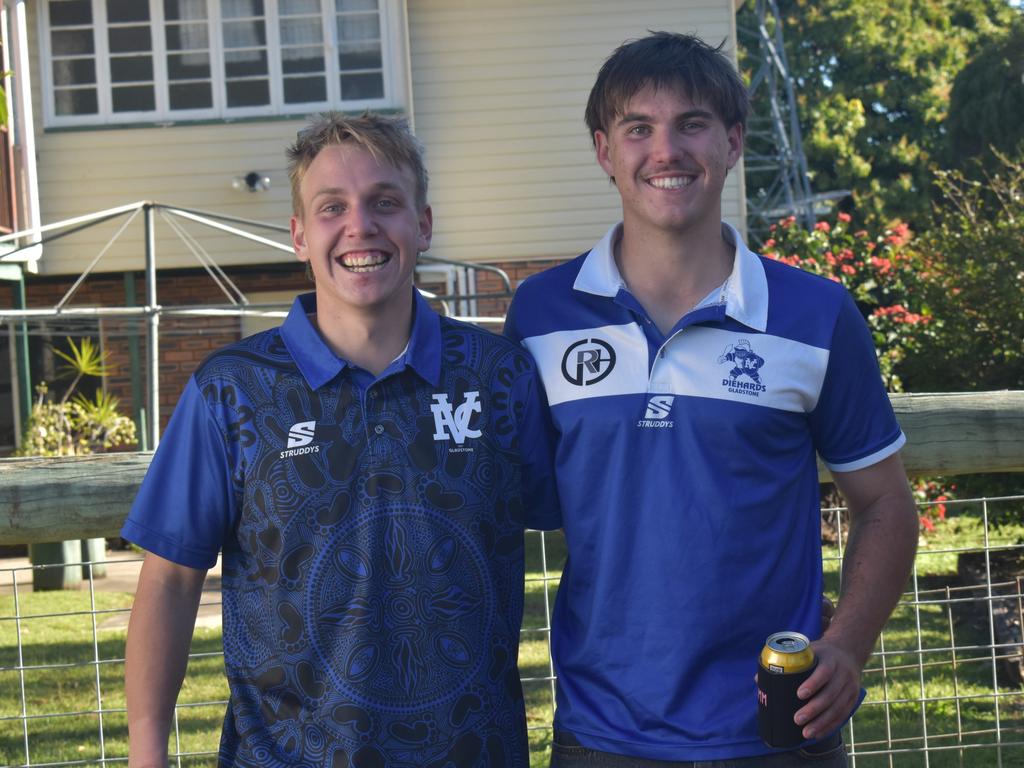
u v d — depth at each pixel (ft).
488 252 42.27
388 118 7.91
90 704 20.35
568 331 8.14
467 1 42.01
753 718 7.66
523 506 7.93
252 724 7.45
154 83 40.78
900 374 28.86
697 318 7.89
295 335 7.73
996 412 10.29
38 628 26.55
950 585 25.14
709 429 7.79
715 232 8.20
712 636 7.69
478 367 7.86
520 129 42.22
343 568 7.36
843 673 7.34
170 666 7.58
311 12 41.01
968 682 19.22
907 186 95.30
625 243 8.36
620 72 8.07
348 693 7.27
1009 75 78.48
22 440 37.32
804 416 8.07
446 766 7.31
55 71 40.63
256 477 7.49
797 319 7.97
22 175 37.91
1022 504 22.49
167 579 7.68
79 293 42.63
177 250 40.83
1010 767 15.56
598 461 7.93
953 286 25.77
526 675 19.93
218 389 7.62
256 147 40.88
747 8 97.04
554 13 42.06
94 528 9.20
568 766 8.00
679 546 7.74
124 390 42.63
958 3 106.73
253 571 7.53
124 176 40.68
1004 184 30.07
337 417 7.54
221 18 40.88
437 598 7.42
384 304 7.79
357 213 7.59
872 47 100.17
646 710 7.72
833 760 7.82
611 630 7.86
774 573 7.82
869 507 8.23
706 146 7.97
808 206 69.67
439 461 7.55
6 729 19.01
